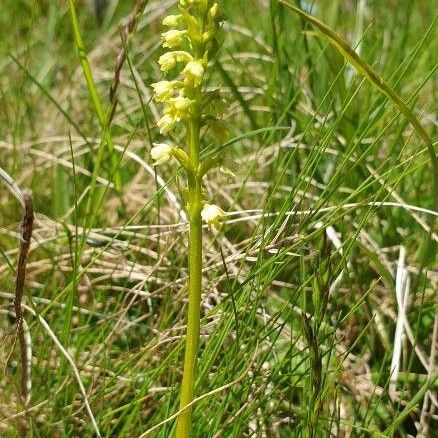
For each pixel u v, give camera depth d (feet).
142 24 1.53
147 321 0.96
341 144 1.02
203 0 0.55
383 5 1.63
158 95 0.56
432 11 1.55
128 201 1.13
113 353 0.93
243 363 0.76
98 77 1.41
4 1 1.74
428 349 0.92
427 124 1.25
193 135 0.56
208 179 1.10
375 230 1.06
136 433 0.77
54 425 0.76
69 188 1.18
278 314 0.75
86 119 1.29
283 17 1.12
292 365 0.85
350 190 0.99
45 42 1.60
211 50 0.56
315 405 0.68
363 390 0.82
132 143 1.19
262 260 0.78
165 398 0.78
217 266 0.87
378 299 0.95
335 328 0.73
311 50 1.22
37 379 0.81
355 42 1.31
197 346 0.58
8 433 0.76
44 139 1.15
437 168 0.61
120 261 0.99
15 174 1.10
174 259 0.98
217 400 0.75
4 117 1.32
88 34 1.68
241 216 1.07
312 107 1.13
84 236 0.82
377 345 0.90
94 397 0.77
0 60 1.47
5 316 0.94
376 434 0.72
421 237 1.02
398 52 1.19
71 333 0.93
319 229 0.75
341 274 0.84
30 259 1.05
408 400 0.84
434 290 0.96
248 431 0.79
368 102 1.05
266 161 1.17
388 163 1.09
